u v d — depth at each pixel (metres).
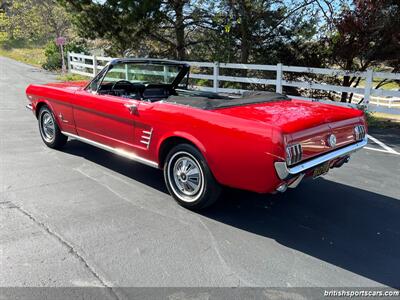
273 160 3.23
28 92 6.19
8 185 4.51
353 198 4.53
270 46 13.63
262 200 4.40
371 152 6.65
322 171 3.81
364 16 10.16
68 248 3.19
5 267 2.89
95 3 13.85
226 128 3.51
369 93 9.59
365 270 3.06
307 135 3.44
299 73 12.69
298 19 12.85
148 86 5.52
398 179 5.23
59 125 5.76
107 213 3.88
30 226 3.54
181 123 3.88
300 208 4.21
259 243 3.42
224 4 12.66
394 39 9.86
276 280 2.87
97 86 5.02
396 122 9.56
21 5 28.78
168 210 4.02
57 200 4.14
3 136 6.82
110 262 3.01
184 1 13.91
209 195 3.84
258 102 4.36
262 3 12.41
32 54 33.38
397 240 3.56
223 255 3.19
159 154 4.23
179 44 15.43
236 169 3.51
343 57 11.20
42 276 2.80
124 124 4.58
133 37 14.37
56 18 24.34
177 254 3.17
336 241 3.51
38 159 5.55
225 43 13.79
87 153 5.93
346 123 3.98
